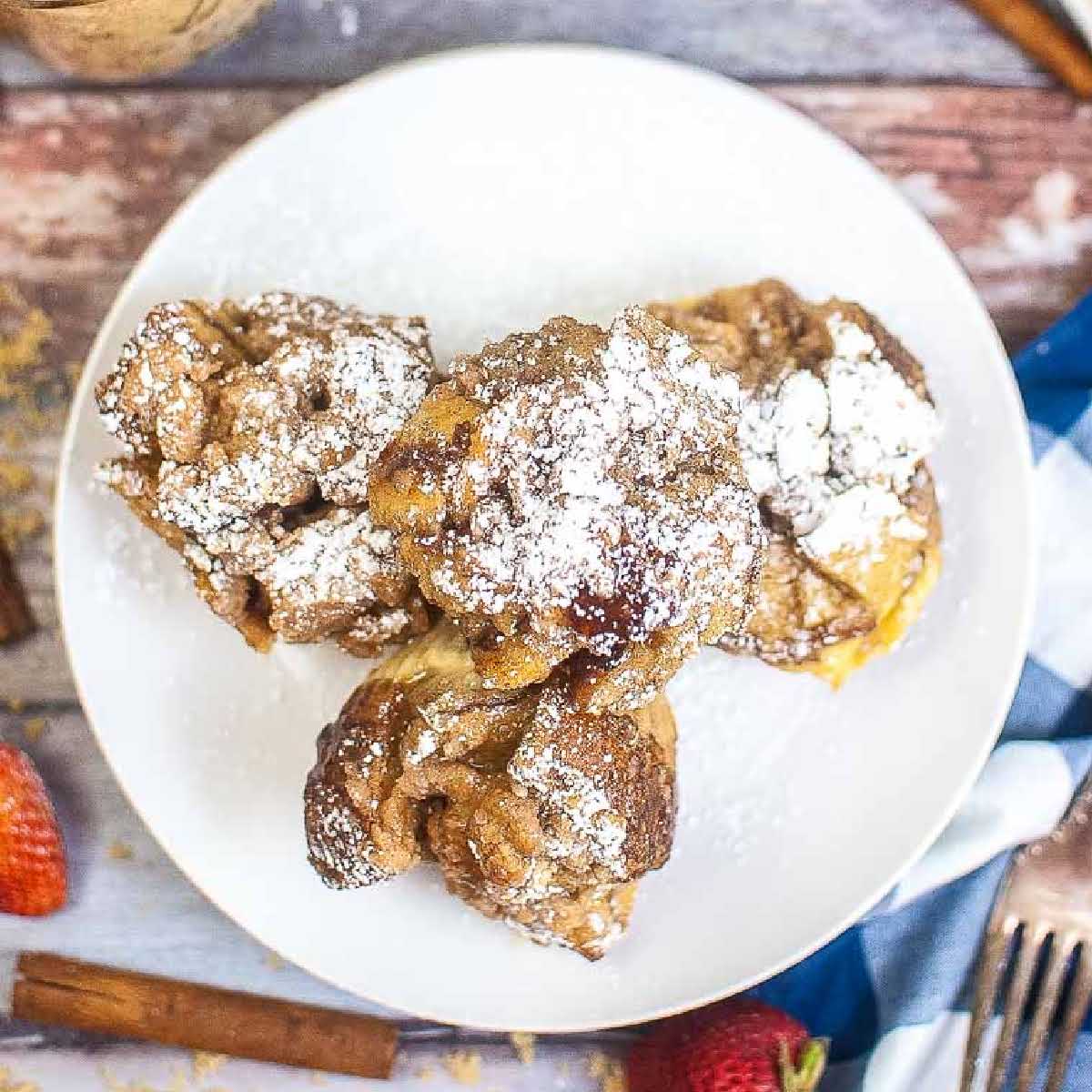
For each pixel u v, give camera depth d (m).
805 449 0.44
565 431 0.39
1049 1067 0.49
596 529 0.39
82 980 0.49
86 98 0.50
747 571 0.41
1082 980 0.49
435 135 0.47
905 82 0.50
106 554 0.47
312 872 0.47
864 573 0.45
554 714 0.41
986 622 0.47
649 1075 0.49
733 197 0.48
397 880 0.47
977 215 0.51
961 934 0.49
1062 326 0.49
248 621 0.44
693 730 0.48
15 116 0.50
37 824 0.48
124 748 0.47
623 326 0.41
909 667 0.48
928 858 0.49
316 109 0.47
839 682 0.47
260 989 0.50
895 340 0.46
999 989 0.50
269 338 0.44
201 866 0.47
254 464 0.42
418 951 0.47
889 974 0.50
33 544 0.50
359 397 0.42
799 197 0.48
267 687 0.47
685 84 0.47
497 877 0.41
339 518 0.43
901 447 0.44
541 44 0.49
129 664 0.47
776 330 0.46
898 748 0.48
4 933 0.49
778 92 0.50
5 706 0.50
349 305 0.47
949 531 0.48
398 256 0.48
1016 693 0.50
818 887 0.47
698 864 0.48
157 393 0.42
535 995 0.47
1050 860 0.49
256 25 0.49
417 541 0.40
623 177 0.48
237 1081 0.50
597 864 0.42
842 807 0.48
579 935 0.44
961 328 0.48
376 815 0.42
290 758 0.47
